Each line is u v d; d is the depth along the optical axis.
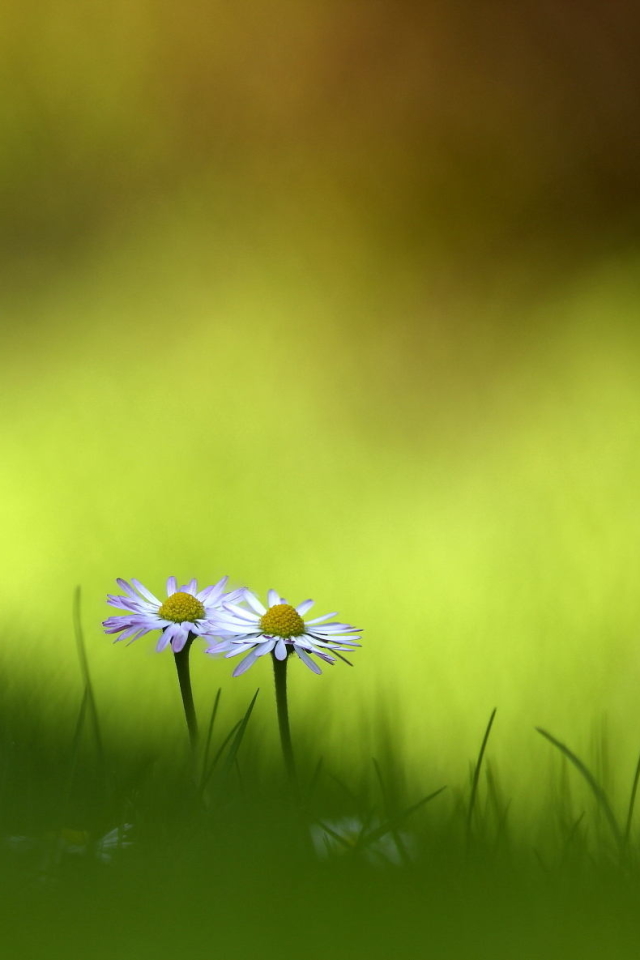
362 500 2.16
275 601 0.84
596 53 3.78
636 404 2.56
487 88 3.82
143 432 2.39
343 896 0.77
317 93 3.85
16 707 0.94
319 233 3.51
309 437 2.48
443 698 1.21
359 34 3.88
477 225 3.62
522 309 3.23
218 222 3.46
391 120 3.80
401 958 0.75
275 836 0.80
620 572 1.70
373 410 2.68
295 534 1.95
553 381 2.75
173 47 3.83
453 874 0.79
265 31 3.86
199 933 0.75
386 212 3.62
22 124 3.60
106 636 1.30
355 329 3.11
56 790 0.84
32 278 3.21
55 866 0.78
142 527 1.91
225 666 1.20
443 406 2.71
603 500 2.05
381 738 0.94
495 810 0.85
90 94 3.75
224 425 2.48
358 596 1.68
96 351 2.79
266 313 3.07
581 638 1.42
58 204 3.46
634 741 1.10
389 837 0.82
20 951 0.75
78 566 1.73
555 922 0.76
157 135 3.69
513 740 1.08
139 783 0.84
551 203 3.65
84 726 0.93
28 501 2.00
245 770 0.88
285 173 3.69
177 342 2.91
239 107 3.80
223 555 1.83
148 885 0.77
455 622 1.53
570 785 0.94
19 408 2.46
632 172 3.64
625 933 0.76
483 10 3.83
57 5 3.77
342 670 1.28
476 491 2.20
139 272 3.25
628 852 0.81
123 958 0.75
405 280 3.40
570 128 3.72
